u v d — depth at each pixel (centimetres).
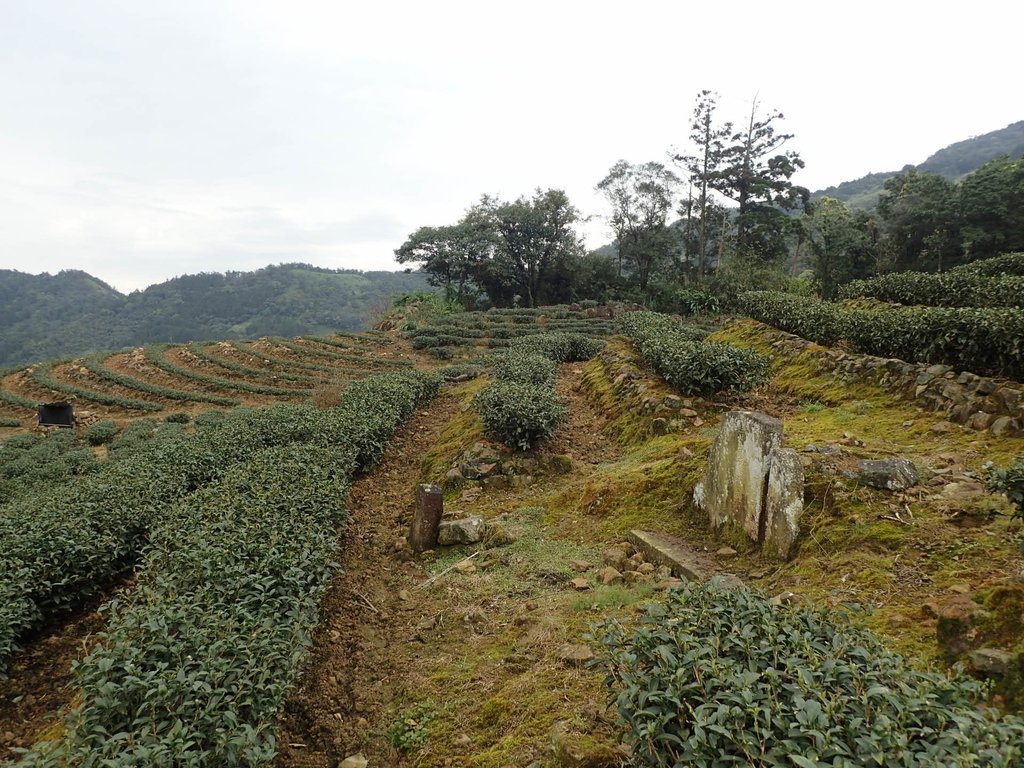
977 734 240
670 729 282
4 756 511
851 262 3981
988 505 509
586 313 3875
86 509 830
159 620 422
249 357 3422
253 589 506
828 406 938
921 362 938
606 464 940
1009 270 1694
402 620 595
